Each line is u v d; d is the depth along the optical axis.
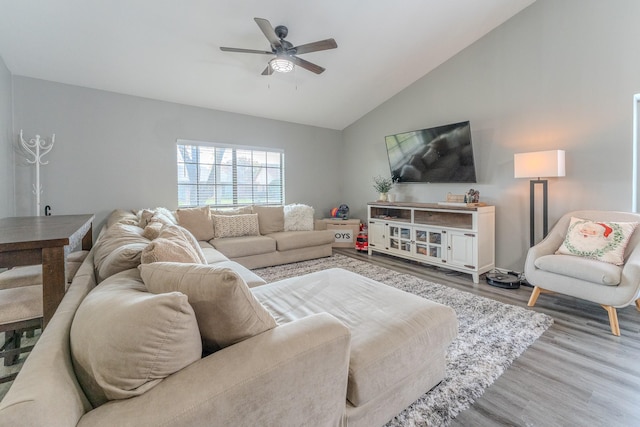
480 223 3.39
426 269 3.88
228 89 4.09
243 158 4.93
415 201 4.71
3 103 3.06
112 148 3.82
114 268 1.37
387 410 1.32
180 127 4.29
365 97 4.87
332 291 1.85
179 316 0.80
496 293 2.99
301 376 0.94
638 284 2.03
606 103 2.83
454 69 4.04
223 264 2.62
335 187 6.02
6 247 1.18
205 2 2.68
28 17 2.62
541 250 2.68
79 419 0.69
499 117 3.61
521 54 3.39
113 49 3.11
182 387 0.77
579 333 2.16
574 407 1.46
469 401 1.49
